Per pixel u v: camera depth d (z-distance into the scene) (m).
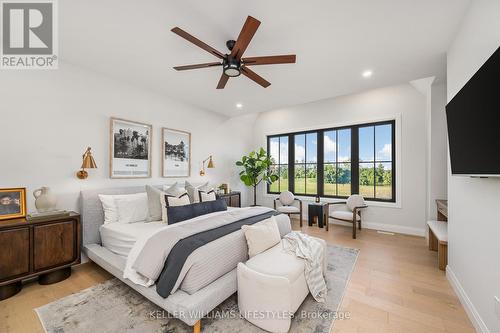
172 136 3.92
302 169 5.38
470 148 1.50
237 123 5.55
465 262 1.90
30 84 2.42
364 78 3.03
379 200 4.34
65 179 2.66
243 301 1.75
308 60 2.54
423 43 2.20
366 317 1.78
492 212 1.46
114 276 2.37
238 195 4.94
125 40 2.22
